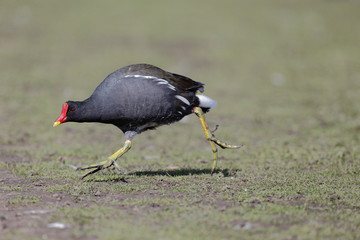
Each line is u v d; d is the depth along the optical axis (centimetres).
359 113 1764
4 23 3369
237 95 2081
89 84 2222
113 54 2752
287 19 3731
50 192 866
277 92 2148
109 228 670
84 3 4022
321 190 878
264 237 643
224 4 4159
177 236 642
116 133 1509
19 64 2561
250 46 3033
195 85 952
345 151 1234
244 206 772
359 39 3231
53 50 2847
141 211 746
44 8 3828
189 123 1656
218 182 943
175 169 1070
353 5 4281
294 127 1572
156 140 1420
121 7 3925
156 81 891
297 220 709
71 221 694
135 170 1057
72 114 885
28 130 1500
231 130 1535
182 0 4216
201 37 3175
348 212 753
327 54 2895
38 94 2031
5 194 853
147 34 3206
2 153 1218
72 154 1220
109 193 857
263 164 1120
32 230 663
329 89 2205
